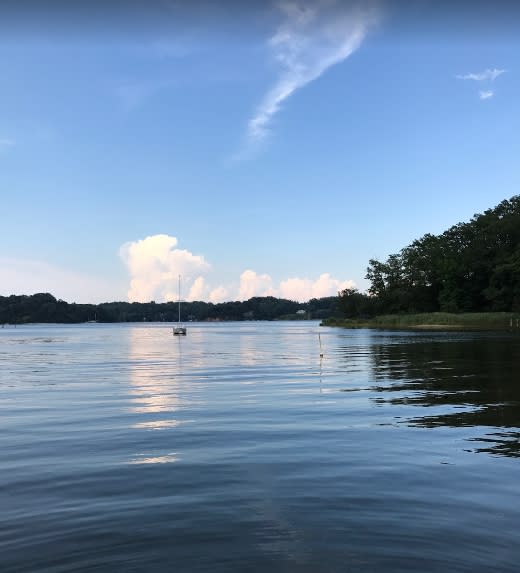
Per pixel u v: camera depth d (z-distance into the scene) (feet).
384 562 18.56
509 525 21.75
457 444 35.78
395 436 38.24
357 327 511.40
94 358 133.18
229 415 47.39
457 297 444.96
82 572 18.06
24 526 22.07
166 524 22.09
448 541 20.22
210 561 18.76
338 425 42.34
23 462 32.17
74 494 26.13
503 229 447.83
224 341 243.19
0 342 255.09
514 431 39.73
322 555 19.13
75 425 43.57
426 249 492.95
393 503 24.36
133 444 36.60
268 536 20.80
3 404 55.36
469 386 64.54
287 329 500.33
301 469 30.04
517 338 202.18
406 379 73.10
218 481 27.96
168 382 75.05
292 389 64.90
